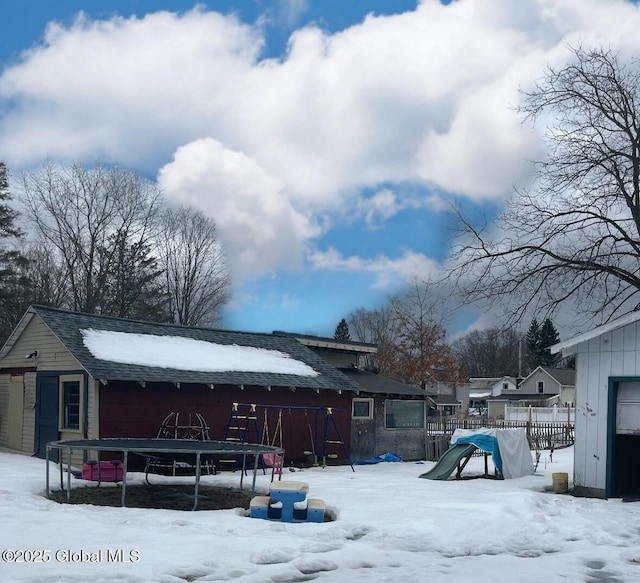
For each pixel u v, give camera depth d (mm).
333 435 22766
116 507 11898
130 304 46781
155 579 7246
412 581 7598
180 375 18797
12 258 40031
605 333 14844
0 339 38031
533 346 83250
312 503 11297
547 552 9430
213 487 15156
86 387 17797
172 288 53844
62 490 13742
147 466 15422
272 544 8992
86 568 7547
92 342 18797
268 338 24734
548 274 21234
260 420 20641
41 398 19562
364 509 11945
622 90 21641
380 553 8914
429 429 33344
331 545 9125
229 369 20422
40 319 19859
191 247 54469
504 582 7676
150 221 48406
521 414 50938
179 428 18734
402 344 50500
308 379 21984
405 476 18375
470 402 89562
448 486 15586
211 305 55594
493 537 10188
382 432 24984
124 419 17906
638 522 11547
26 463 17484
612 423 14562
